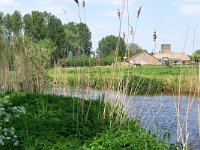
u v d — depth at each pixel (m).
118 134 11.07
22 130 11.15
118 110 12.20
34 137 10.74
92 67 13.70
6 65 20.31
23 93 17.72
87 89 13.54
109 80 12.62
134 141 10.56
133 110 12.87
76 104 14.48
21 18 101.69
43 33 97.69
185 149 9.90
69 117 12.61
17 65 20.73
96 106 13.95
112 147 10.18
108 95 12.55
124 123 11.94
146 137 10.95
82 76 13.27
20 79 20.52
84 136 11.20
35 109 14.30
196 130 16.92
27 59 20.52
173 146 10.90
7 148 10.20
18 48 20.52
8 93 18.72
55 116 13.22
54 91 20.66
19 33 21.66
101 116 12.71
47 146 10.30
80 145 10.61
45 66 22.91
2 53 20.27
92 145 10.42
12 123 12.00
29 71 20.45
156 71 45.44
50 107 14.47
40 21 100.31
